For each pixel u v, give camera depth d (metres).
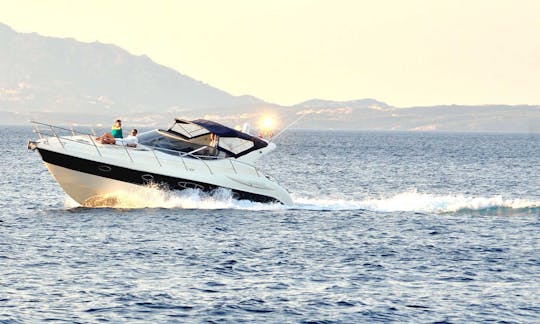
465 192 178.12
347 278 73.25
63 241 86.69
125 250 82.75
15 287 67.19
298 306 63.84
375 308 63.69
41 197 135.12
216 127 107.12
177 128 106.00
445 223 105.31
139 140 104.88
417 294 67.94
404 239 93.12
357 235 94.94
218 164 105.69
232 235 91.94
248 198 108.56
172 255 80.94
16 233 91.12
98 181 100.88
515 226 103.75
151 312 61.44
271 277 73.00
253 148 108.69
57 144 98.81
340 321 60.47
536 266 79.56
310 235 93.94
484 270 77.31
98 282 69.56
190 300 64.75
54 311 60.97
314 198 156.25
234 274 73.75
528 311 63.38
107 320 59.34
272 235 93.00
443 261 81.31
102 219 99.56
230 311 62.16
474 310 63.47
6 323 57.75
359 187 184.62
